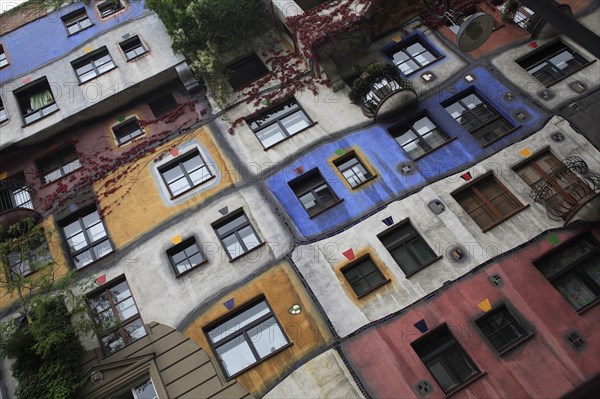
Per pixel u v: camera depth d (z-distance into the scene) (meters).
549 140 18.88
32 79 24.27
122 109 23.69
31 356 16.81
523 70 21.03
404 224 18.11
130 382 16.61
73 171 22.11
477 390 14.89
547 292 16.00
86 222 20.91
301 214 18.86
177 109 22.86
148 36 24.47
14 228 19.48
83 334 17.83
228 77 23.22
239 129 21.58
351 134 20.42
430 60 22.42
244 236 19.09
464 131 19.78
